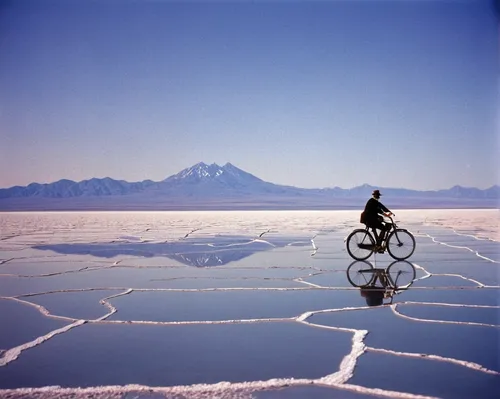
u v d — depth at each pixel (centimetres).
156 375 346
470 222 2389
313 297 600
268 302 573
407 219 2716
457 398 305
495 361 368
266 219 2853
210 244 1291
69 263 931
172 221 2677
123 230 1902
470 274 762
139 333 447
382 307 543
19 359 380
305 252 1086
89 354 391
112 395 314
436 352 388
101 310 539
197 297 605
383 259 957
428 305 552
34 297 611
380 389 319
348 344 411
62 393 318
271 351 395
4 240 1447
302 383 329
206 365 364
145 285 692
